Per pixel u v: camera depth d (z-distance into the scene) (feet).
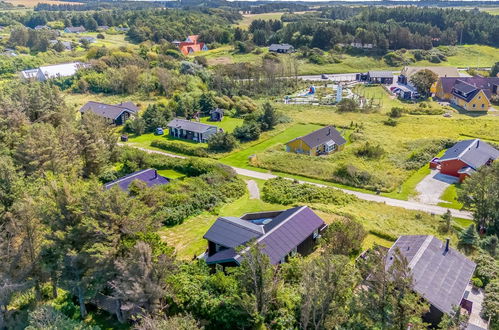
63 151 158.30
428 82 366.43
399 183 191.42
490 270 113.80
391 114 301.22
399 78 431.43
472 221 156.97
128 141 259.80
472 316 99.91
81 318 101.45
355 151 225.15
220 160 224.33
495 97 345.92
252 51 543.39
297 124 285.23
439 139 242.58
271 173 205.77
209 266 114.93
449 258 106.11
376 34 547.08
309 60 508.53
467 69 481.87
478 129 264.72
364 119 294.25
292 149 232.53
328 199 171.32
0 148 156.76
